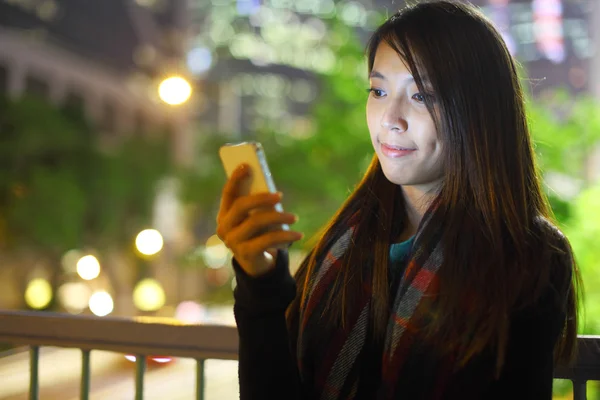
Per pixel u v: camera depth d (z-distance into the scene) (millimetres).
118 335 1915
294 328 1504
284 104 50562
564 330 1461
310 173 18828
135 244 30797
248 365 1313
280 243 1223
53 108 24094
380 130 1411
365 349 1377
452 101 1344
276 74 50125
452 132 1350
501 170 1344
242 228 1224
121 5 41719
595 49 21359
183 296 38625
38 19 36125
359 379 1375
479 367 1253
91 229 26859
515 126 1385
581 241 8719
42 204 22844
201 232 41188
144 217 30594
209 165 30750
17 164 22688
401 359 1288
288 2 47375
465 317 1256
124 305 32062
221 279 39656
